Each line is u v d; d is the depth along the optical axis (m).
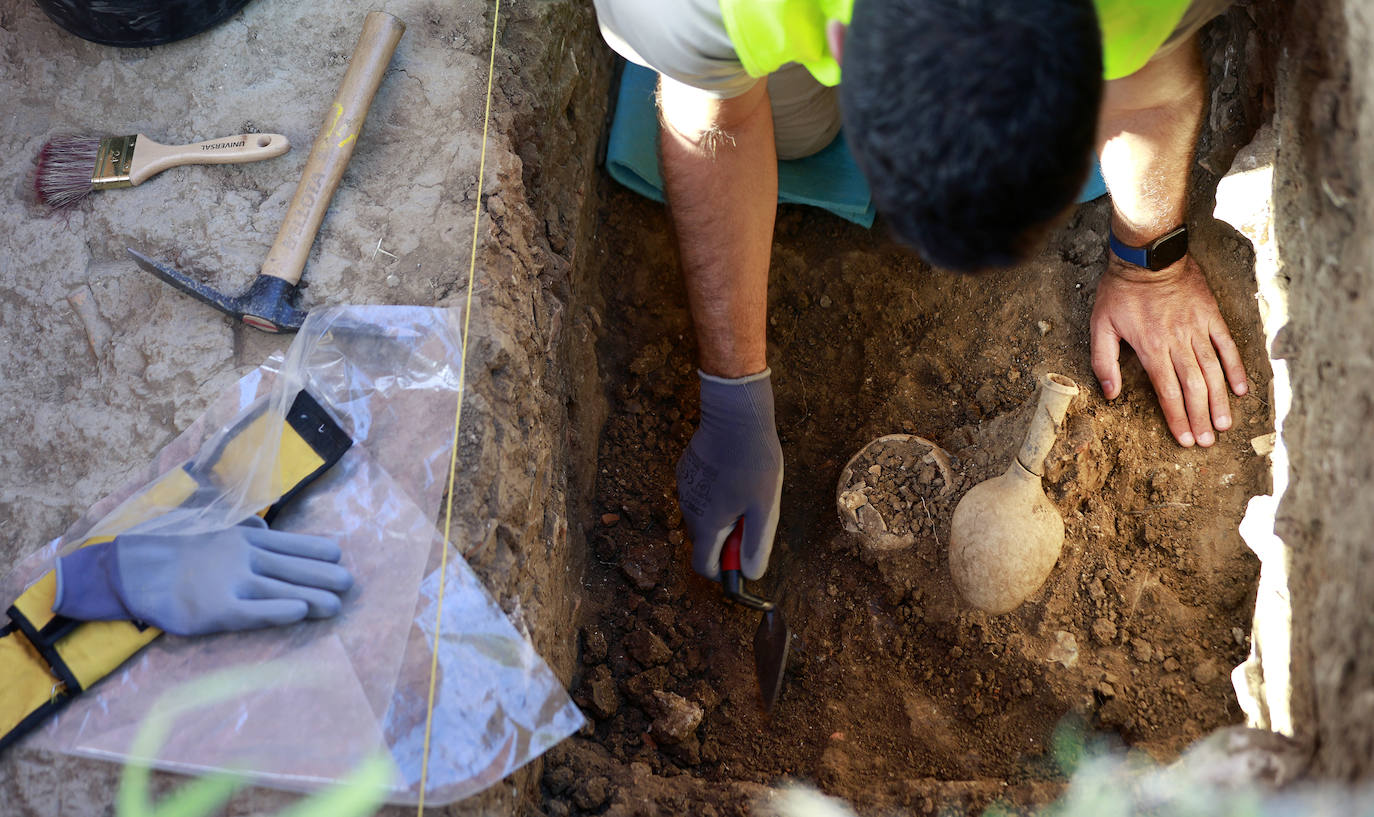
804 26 1.35
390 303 1.93
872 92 1.11
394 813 1.57
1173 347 2.35
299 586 1.68
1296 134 1.86
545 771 2.08
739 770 2.26
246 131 2.11
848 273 2.81
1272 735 1.71
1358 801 1.38
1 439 1.87
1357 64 1.62
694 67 1.66
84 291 1.97
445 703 1.65
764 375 2.32
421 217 2.01
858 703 2.31
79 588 1.66
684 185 2.06
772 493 2.34
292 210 1.95
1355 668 1.46
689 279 2.22
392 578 1.72
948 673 2.28
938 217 1.15
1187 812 1.73
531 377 2.04
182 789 1.57
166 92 2.17
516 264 2.05
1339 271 1.68
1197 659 2.18
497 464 1.84
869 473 2.40
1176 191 2.19
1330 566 1.61
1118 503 2.37
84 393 1.90
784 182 2.78
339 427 1.81
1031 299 2.60
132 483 1.81
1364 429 1.53
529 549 1.96
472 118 2.12
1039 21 1.06
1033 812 2.00
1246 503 2.29
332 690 1.64
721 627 2.47
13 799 1.58
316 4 2.23
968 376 2.62
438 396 1.85
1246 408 2.34
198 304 1.94
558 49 2.47
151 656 1.67
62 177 2.05
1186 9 1.53
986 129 1.06
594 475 2.62
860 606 2.40
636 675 2.36
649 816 2.03
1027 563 2.14
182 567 1.67
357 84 2.04
